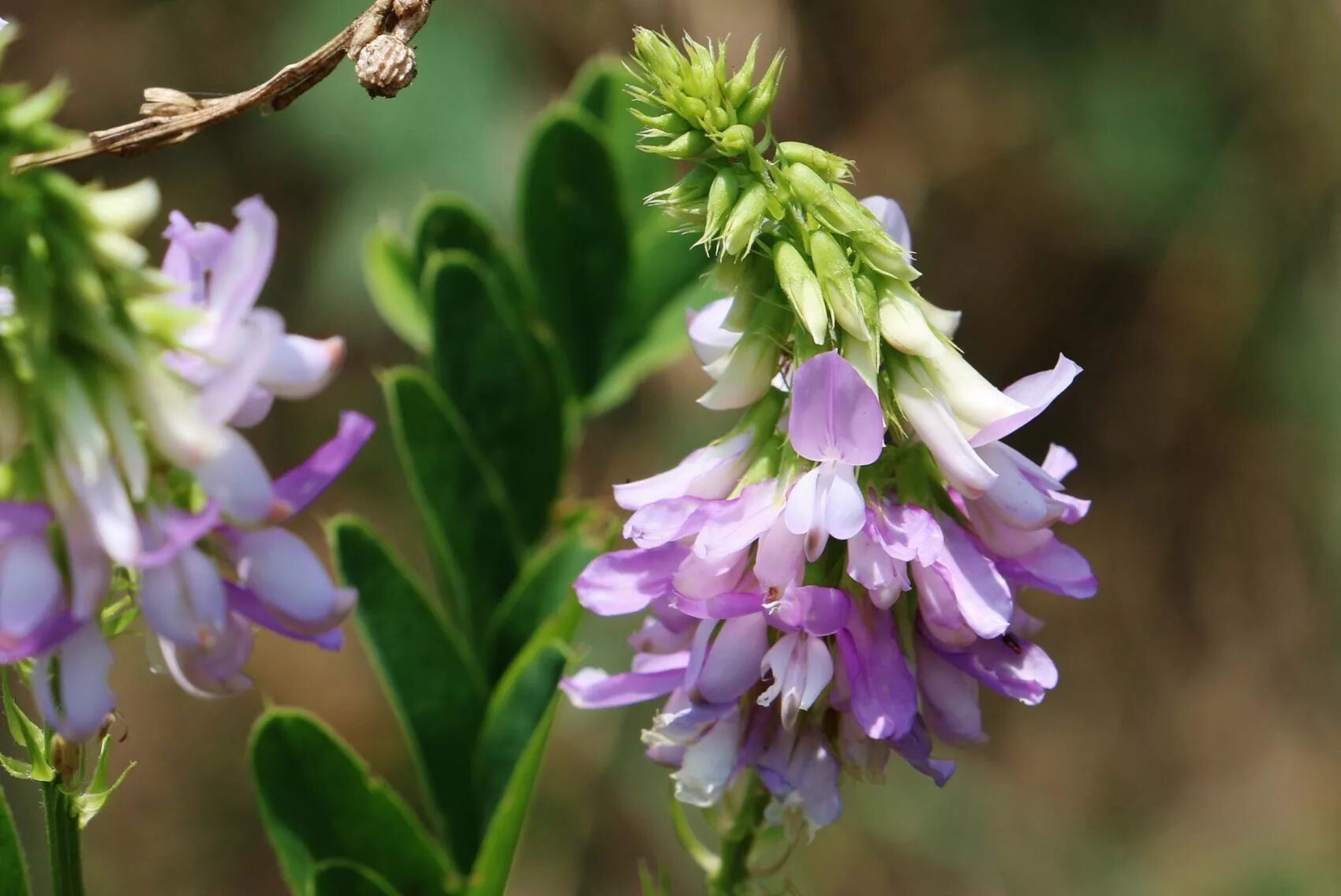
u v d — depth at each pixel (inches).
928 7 32.4
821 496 14.2
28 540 13.6
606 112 16.4
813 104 32.0
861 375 14.2
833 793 14.6
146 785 29.0
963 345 34.8
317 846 15.2
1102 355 35.0
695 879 26.8
